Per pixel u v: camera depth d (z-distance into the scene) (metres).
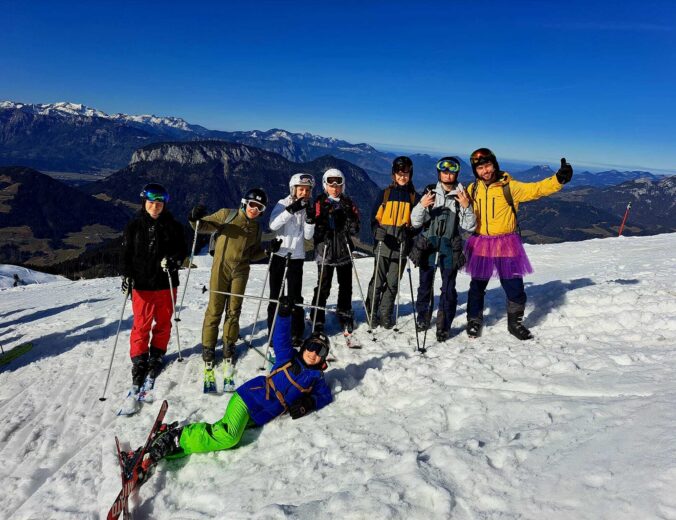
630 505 2.37
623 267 11.21
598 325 5.73
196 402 5.34
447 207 5.92
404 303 8.66
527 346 5.42
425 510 2.76
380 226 6.61
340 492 3.05
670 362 4.18
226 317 6.19
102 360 6.95
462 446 3.32
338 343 6.59
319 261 6.57
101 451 4.60
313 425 4.43
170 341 7.33
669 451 2.65
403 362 5.46
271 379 4.52
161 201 5.55
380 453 3.59
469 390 4.32
